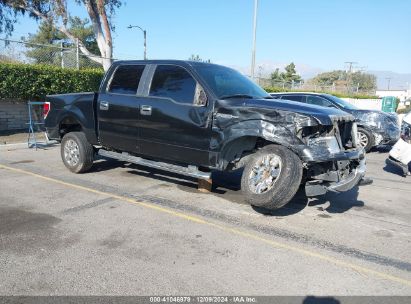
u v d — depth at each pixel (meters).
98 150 7.08
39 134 12.03
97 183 6.55
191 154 5.50
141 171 7.45
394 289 3.42
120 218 4.91
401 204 5.98
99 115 6.58
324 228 4.80
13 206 5.27
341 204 5.83
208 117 5.23
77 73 13.79
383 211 5.58
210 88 5.35
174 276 3.49
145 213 5.12
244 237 4.42
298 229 4.73
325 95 11.77
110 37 18.72
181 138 5.54
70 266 3.62
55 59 14.59
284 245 4.24
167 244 4.16
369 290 3.38
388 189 6.90
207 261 3.80
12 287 3.25
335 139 4.80
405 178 7.91
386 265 3.87
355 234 4.65
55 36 36.78
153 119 5.79
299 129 4.61
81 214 5.02
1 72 11.65
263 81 29.02
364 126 11.06
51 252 3.90
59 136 7.52
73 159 7.15
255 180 4.91
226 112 5.09
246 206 5.53
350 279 3.56
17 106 12.75
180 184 6.61
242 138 5.11
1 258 3.75
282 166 4.63
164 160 6.08
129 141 6.22
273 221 4.97
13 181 6.56
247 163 5.00
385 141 10.98
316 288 3.38
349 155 4.83
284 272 3.63
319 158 4.57
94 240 4.21
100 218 4.89
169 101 5.64
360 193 6.52
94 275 3.47
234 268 3.68
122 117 6.21
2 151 9.38
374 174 8.27
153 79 5.97
